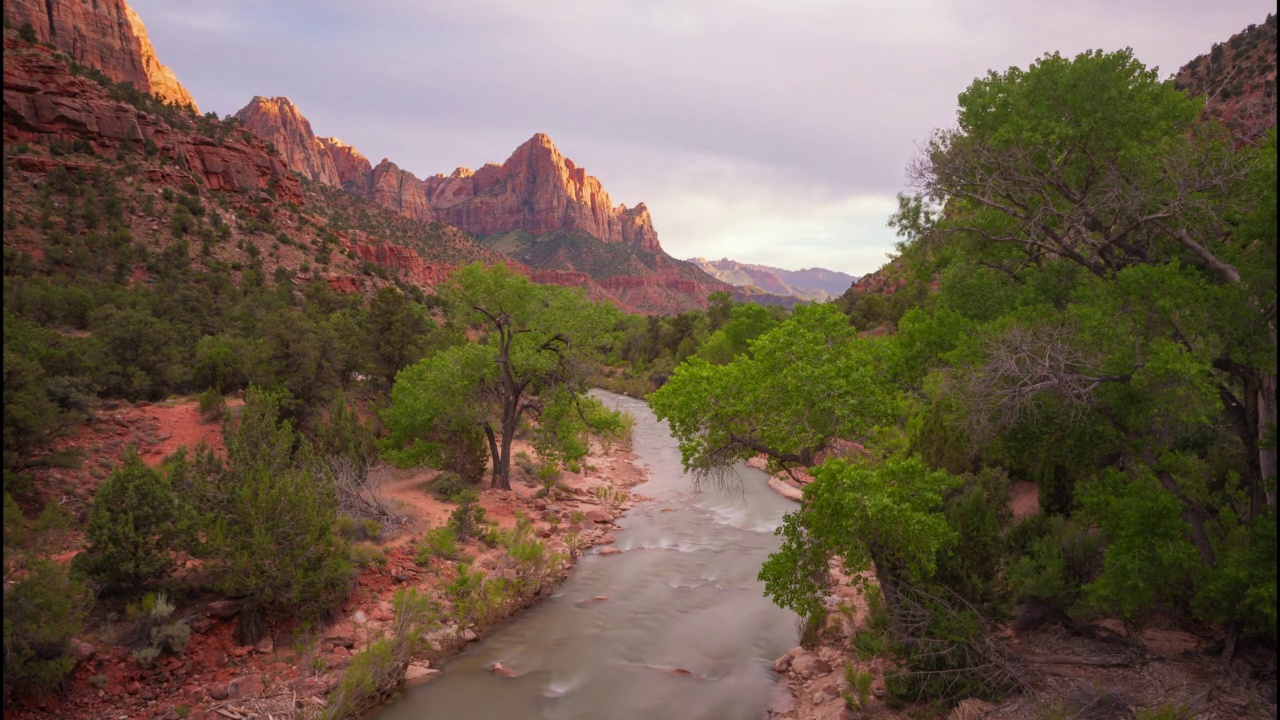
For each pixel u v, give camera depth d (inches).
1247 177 381.4
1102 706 350.6
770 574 458.6
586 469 1197.1
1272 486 352.8
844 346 520.7
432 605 568.4
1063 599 438.6
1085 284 471.8
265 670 452.1
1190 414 376.5
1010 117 495.5
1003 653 406.0
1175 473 464.1
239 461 517.0
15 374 625.6
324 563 510.0
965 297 530.6
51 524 440.1
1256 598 314.3
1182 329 366.3
